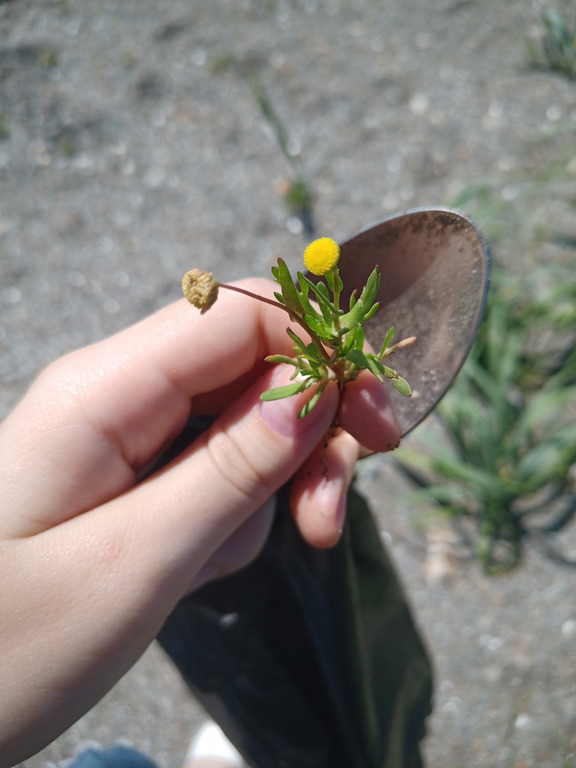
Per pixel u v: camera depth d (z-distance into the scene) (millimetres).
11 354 395
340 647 211
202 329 181
